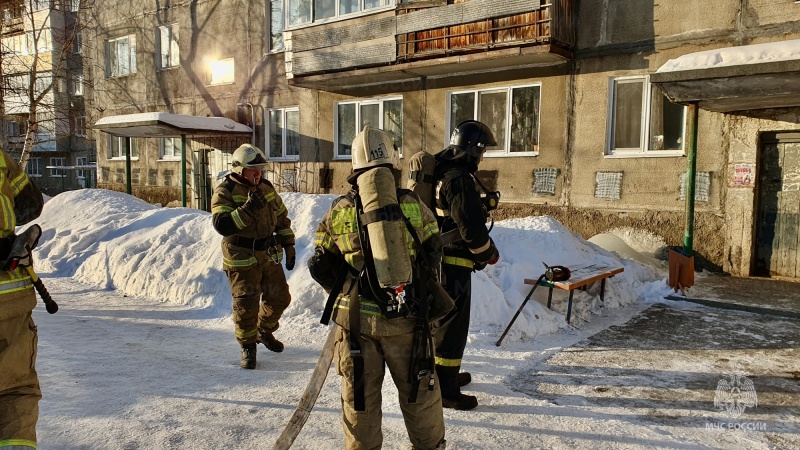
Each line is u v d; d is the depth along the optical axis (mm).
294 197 8039
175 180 17609
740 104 7398
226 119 14922
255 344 4469
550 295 5828
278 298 4680
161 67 17719
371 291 2473
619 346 5012
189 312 6273
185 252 7367
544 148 10203
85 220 9852
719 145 8438
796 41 6281
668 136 9047
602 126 9570
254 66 15164
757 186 8211
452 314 3580
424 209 2635
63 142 28625
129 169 16156
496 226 7504
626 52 9289
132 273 7359
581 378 4219
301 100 14094
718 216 8492
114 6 18656
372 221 2441
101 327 5582
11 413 2293
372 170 2555
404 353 2514
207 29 16203
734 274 8383
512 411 3596
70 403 3600
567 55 9617
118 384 3986
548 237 7082
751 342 5129
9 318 2352
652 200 9094
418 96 11867
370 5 11477
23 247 2400
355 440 2469
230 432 3240
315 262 2613
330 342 2771
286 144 14844
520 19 9523
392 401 3770
